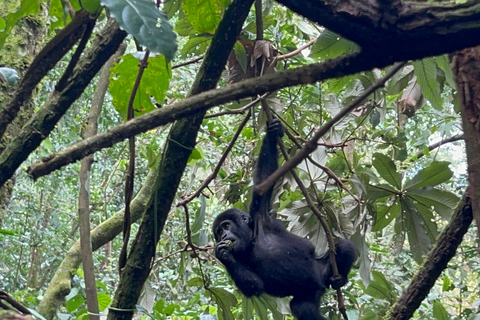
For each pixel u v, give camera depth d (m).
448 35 1.71
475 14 1.69
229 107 4.91
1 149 3.62
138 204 5.70
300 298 4.34
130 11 1.90
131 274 3.29
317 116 5.71
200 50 4.22
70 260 5.68
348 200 4.32
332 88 4.42
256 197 4.48
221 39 2.88
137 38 1.86
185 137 3.06
